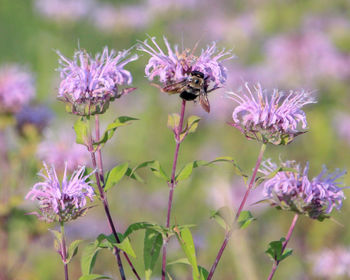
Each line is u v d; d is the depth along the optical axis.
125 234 5.19
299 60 14.41
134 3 18.20
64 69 5.27
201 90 5.37
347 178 11.39
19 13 15.71
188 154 13.03
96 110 5.16
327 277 9.30
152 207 11.77
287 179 5.47
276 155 12.18
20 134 9.53
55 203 5.11
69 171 8.14
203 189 11.41
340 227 10.55
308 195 5.41
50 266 9.70
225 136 12.87
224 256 9.77
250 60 16.33
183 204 11.66
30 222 8.98
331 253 9.32
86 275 5.02
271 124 5.21
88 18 16.61
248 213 5.34
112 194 11.90
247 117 5.30
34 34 15.35
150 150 13.27
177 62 5.39
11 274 9.04
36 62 14.74
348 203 10.98
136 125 13.63
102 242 5.35
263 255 10.11
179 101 13.73
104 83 5.13
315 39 14.74
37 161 9.19
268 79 14.10
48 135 9.47
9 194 9.07
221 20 16.42
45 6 16.08
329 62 14.36
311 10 16.94
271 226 10.86
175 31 15.30
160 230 5.18
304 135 12.51
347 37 15.59
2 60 14.74
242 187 11.39
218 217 5.29
